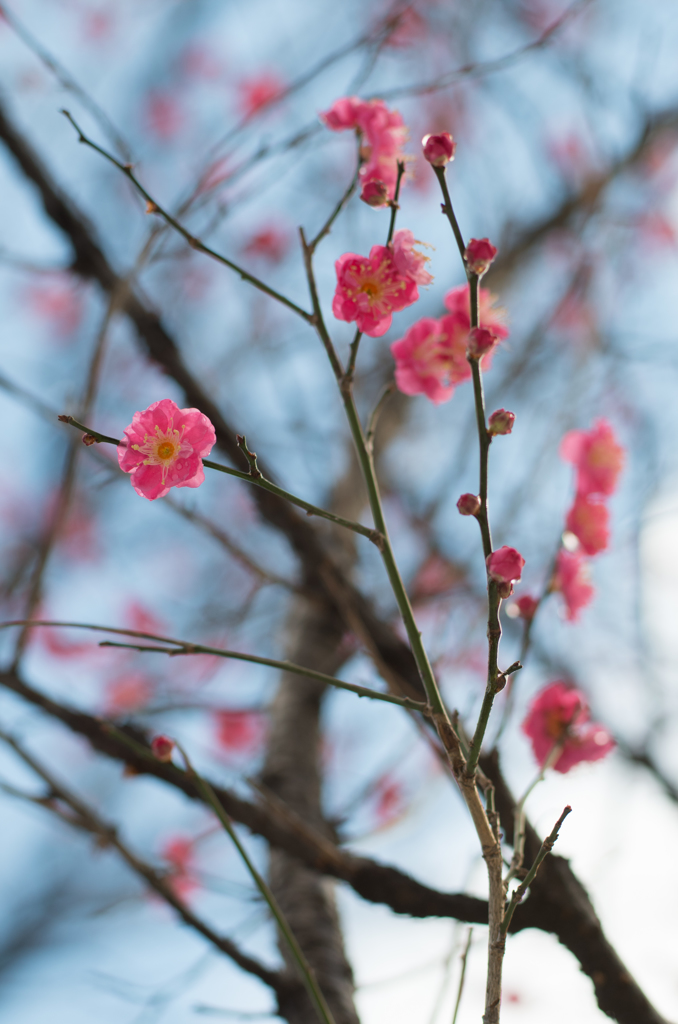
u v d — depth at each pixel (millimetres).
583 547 1022
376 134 979
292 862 1102
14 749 1067
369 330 940
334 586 1097
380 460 1913
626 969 992
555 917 994
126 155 1093
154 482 911
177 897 1051
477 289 919
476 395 911
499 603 896
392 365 1938
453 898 1007
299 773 1178
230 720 1849
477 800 903
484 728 901
